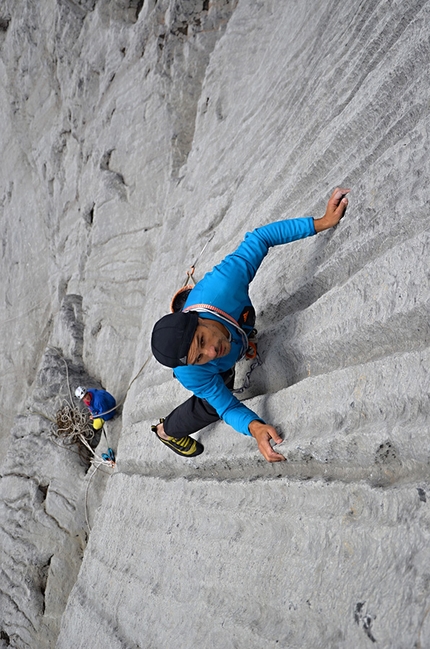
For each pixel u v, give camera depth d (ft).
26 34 29.09
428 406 6.48
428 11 9.68
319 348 8.70
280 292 10.43
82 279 24.61
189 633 8.76
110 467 17.16
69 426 18.19
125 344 20.35
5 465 20.07
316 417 8.03
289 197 11.85
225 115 18.93
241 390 10.03
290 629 7.04
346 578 6.61
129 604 10.94
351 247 8.71
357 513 6.93
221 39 20.34
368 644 5.98
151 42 22.97
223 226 14.75
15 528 18.28
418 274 7.09
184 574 9.62
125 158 23.58
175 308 9.29
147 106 22.72
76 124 27.17
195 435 10.95
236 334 8.52
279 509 8.18
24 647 16.74
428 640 5.45
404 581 5.91
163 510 11.30
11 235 31.91
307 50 14.83
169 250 18.34
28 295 30.22
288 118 14.10
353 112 10.61
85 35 26.09
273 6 18.71
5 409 29.27
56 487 18.12
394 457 6.81
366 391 7.33
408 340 7.25
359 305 7.91
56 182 28.63
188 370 8.23
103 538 13.53
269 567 7.86
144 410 14.10
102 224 23.47
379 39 11.12
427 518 6.05
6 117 31.99
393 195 8.28
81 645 12.01
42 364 21.53
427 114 8.57
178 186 19.85
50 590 16.98
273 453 8.18
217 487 9.80
